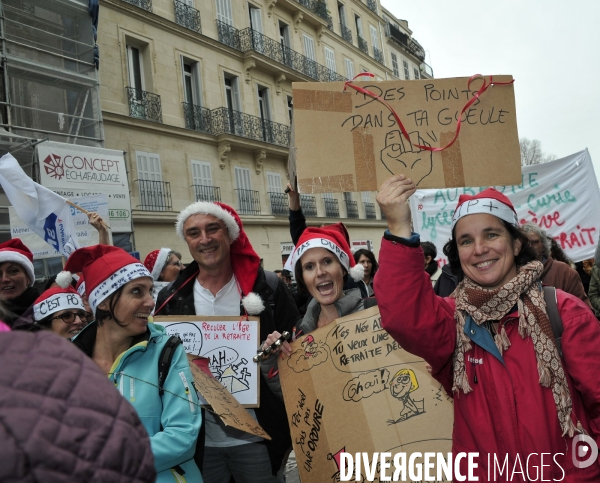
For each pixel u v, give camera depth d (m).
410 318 1.79
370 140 2.09
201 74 18.41
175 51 17.52
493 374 1.71
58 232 5.32
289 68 22.03
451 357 1.88
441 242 6.16
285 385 2.56
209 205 3.11
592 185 5.93
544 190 6.07
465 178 2.05
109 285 2.11
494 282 1.80
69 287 2.82
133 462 0.70
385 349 2.50
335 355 2.53
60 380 0.70
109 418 0.71
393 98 2.12
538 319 1.68
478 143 2.08
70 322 2.59
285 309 3.17
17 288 3.53
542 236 3.76
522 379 1.66
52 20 13.59
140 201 15.68
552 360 1.63
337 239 3.14
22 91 12.82
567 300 1.72
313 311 2.98
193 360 2.71
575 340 1.64
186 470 2.04
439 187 2.06
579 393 1.68
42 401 0.67
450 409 2.34
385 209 1.90
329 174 2.06
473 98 2.11
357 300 2.90
